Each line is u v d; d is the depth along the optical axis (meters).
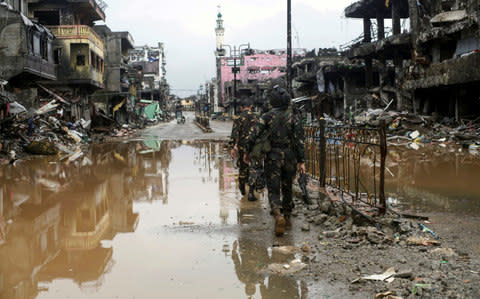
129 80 58.19
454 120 23.72
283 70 82.62
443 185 7.59
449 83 22.31
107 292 3.12
